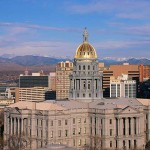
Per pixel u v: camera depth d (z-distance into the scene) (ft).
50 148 654.53
